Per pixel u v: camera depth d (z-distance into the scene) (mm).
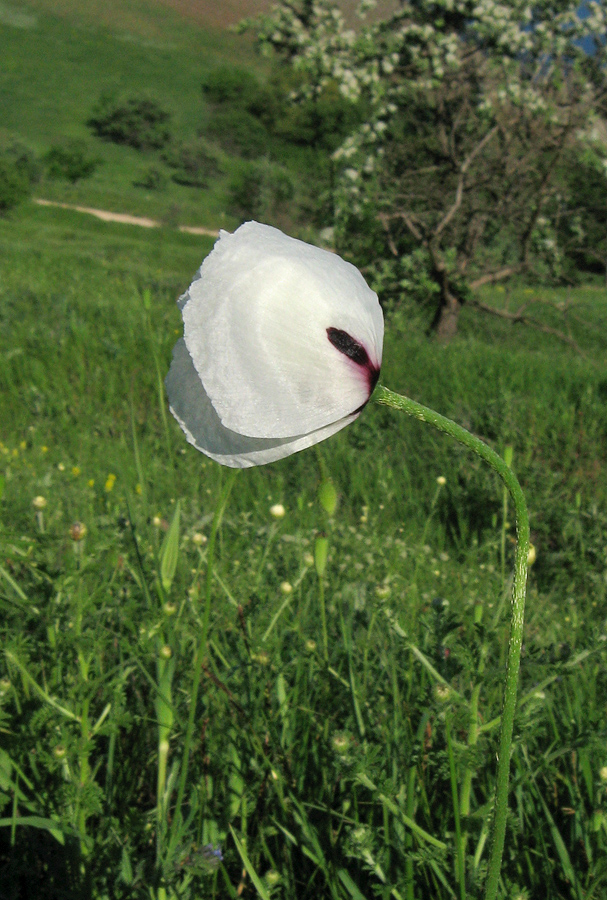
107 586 1775
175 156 76625
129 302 11156
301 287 1003
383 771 1463
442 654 1627
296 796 1688
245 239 1034
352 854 1352
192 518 2998
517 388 8094
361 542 3320
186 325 1004
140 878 1449
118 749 1806
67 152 69000
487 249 14055
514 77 11977
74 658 1736
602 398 7781
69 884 1477
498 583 2809
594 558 4289
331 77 12008
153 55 108812
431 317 15023
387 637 2051
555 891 1564
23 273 15180
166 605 1611
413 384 8102
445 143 12945
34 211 53125
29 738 1514
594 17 11883
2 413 6426
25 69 95875
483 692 1828
